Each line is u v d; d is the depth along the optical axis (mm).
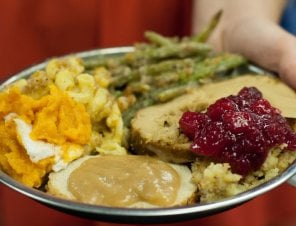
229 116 332
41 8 514
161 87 413
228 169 327
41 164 340
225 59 432
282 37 434
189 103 384
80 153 352
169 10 542
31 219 545
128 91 409
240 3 491
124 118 389
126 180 326
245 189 328
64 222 542
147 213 296
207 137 331
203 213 308
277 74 430
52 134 344
